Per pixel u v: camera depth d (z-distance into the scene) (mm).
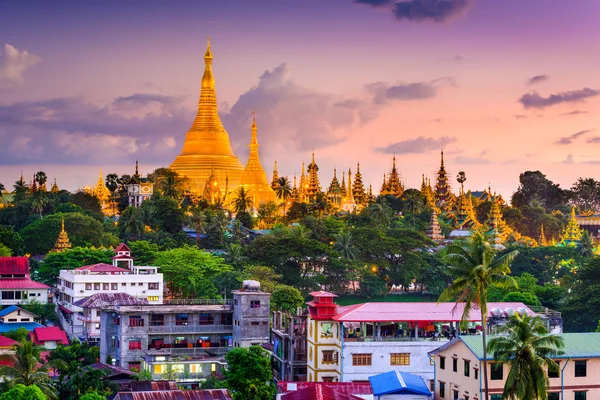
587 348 178375
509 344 154750
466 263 168625
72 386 196750
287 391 193875
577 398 177000
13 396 167500
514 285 167625
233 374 198125
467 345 176875
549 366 157125
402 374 189000
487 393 166875
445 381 184750
